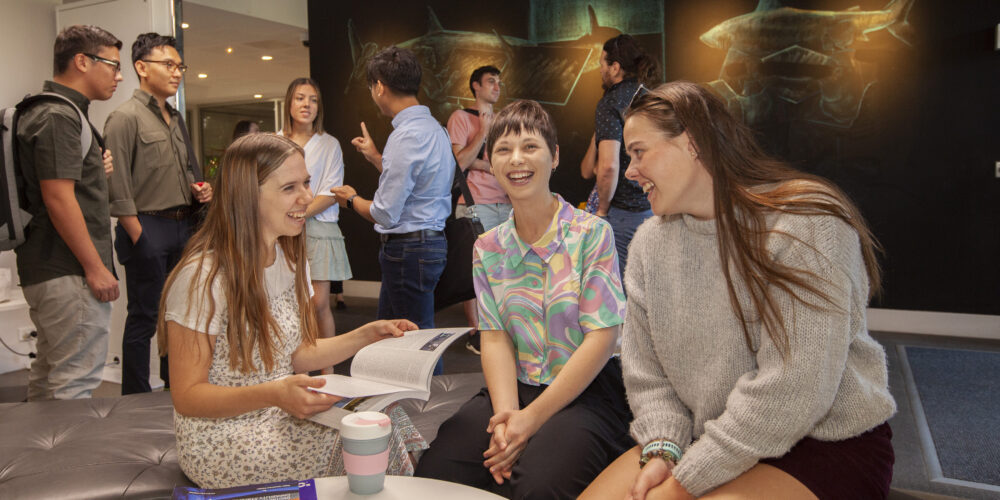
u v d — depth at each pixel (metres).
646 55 3.70
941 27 5.04
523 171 1.67
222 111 14.68
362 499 1.19
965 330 5.12
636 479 1.27
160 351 1.57
